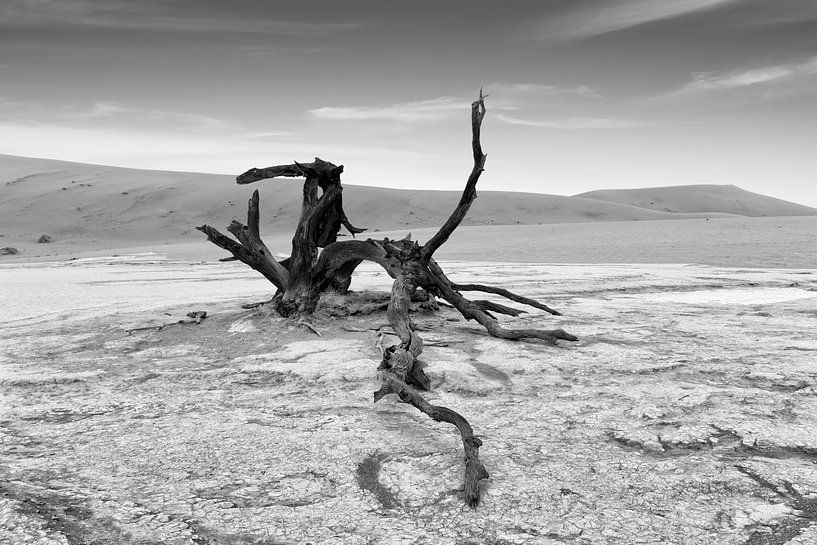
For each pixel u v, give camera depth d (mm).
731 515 3400
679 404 5281
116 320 10141
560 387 5945
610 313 10453
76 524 3379
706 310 10844
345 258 9352
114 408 5684
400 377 5633
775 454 4246
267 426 5000
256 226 9711
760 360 6730
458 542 3178
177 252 42688
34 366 7383
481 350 7391
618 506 3516
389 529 3320
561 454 4277
